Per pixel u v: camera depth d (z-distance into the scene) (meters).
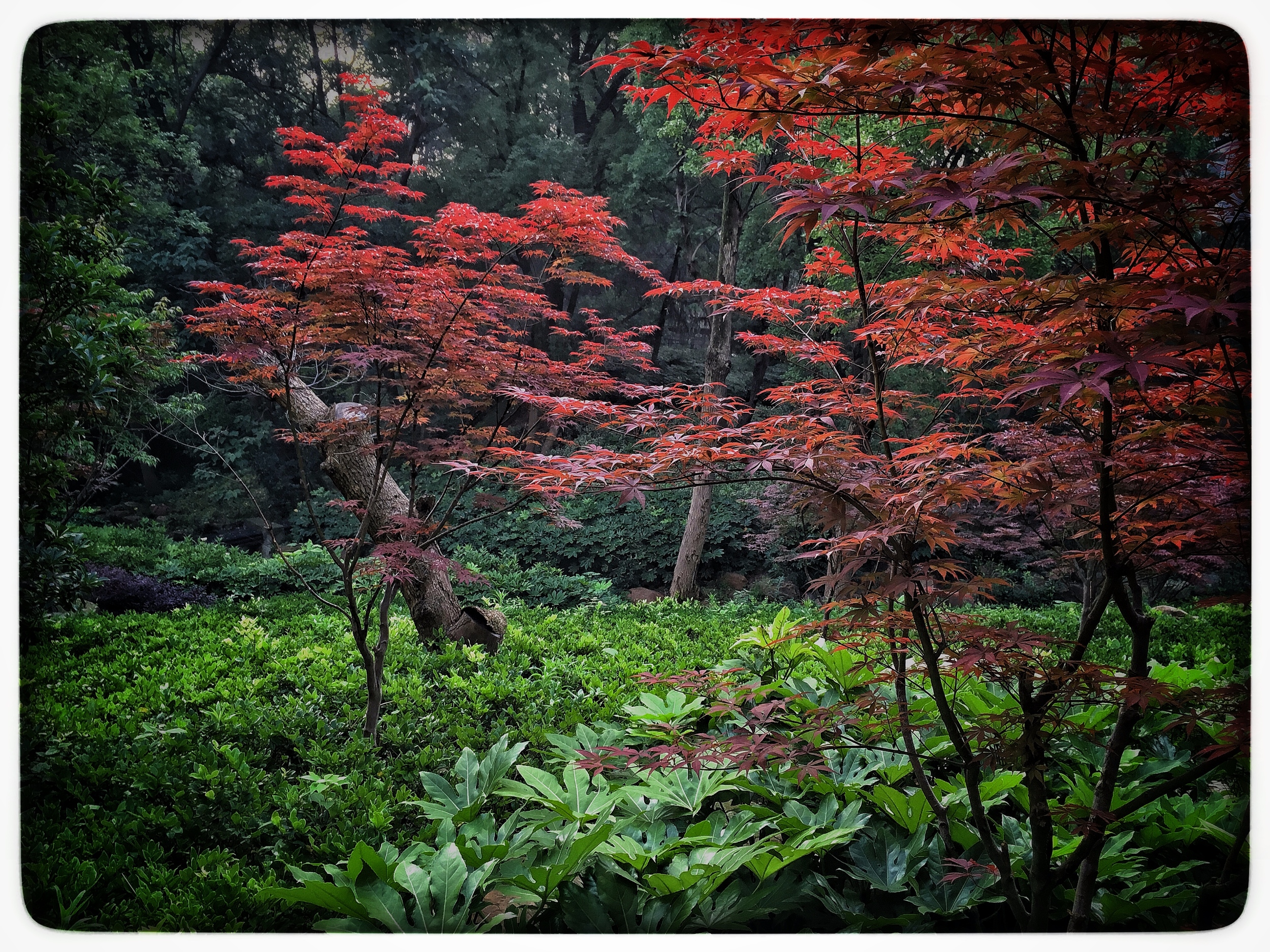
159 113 12.23
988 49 1.93
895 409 2.95
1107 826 1.94
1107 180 1.75
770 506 8.19
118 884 2.49
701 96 2.07
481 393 3.86
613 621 6.93
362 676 4.63
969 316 2.38
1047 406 2.04
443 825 2.55
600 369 4.89
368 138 3.52
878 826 2.56
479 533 10.45
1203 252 1.83
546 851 2.46
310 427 4.77
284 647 5.38
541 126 13.80
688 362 14.30
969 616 2.17
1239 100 1.85
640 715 3.37
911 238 2.51
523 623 6.49
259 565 8.73
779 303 3.04
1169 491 1.98
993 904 2.39
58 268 3.92
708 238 13.38
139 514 12.34
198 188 12.23
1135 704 1.91
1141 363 1.49
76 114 9.46
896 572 2.03
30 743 3.27
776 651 3.92
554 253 3.97
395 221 11.98
